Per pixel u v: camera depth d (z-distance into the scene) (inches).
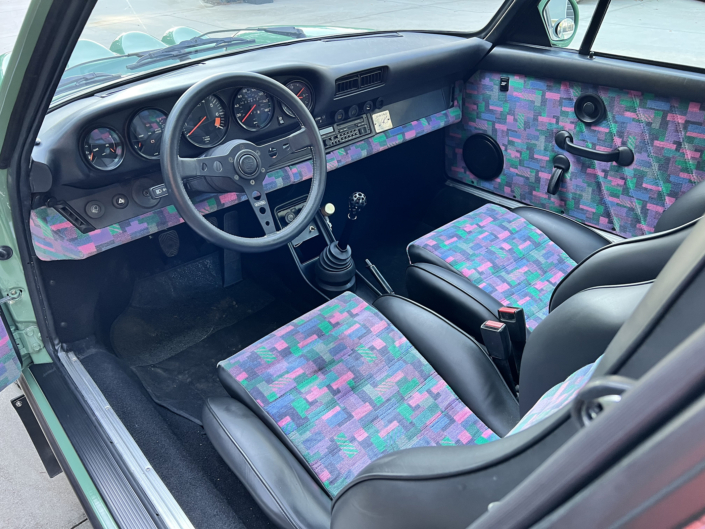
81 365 70.1
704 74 70.5
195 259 95.7
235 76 58.6
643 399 13.2
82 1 38.4
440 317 58.1
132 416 63.4
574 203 91.7
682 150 75.3
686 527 13.4
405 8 109.4
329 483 46.1
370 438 49.1
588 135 84.7
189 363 84.1
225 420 49.2
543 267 73.9
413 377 53.9
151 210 69.9
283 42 86.7
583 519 15.3
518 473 21.0
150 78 71.2
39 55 42.7
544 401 31.8
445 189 110.6
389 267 102.5
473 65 94.3
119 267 83.4
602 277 46.8
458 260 73.2
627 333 17.7
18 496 68.0
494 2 88.7
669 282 17.0
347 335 57.4
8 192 56.6
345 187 101.3
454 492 23.6
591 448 14.5
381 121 89.2
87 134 61.2
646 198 81.8
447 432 50.2
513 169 98.6
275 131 77.3
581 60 80.8
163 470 55.2
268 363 54.6
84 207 65.1
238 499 57.4
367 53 83.4
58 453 55.7
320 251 96.2
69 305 71.2
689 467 12.4
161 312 92.4
